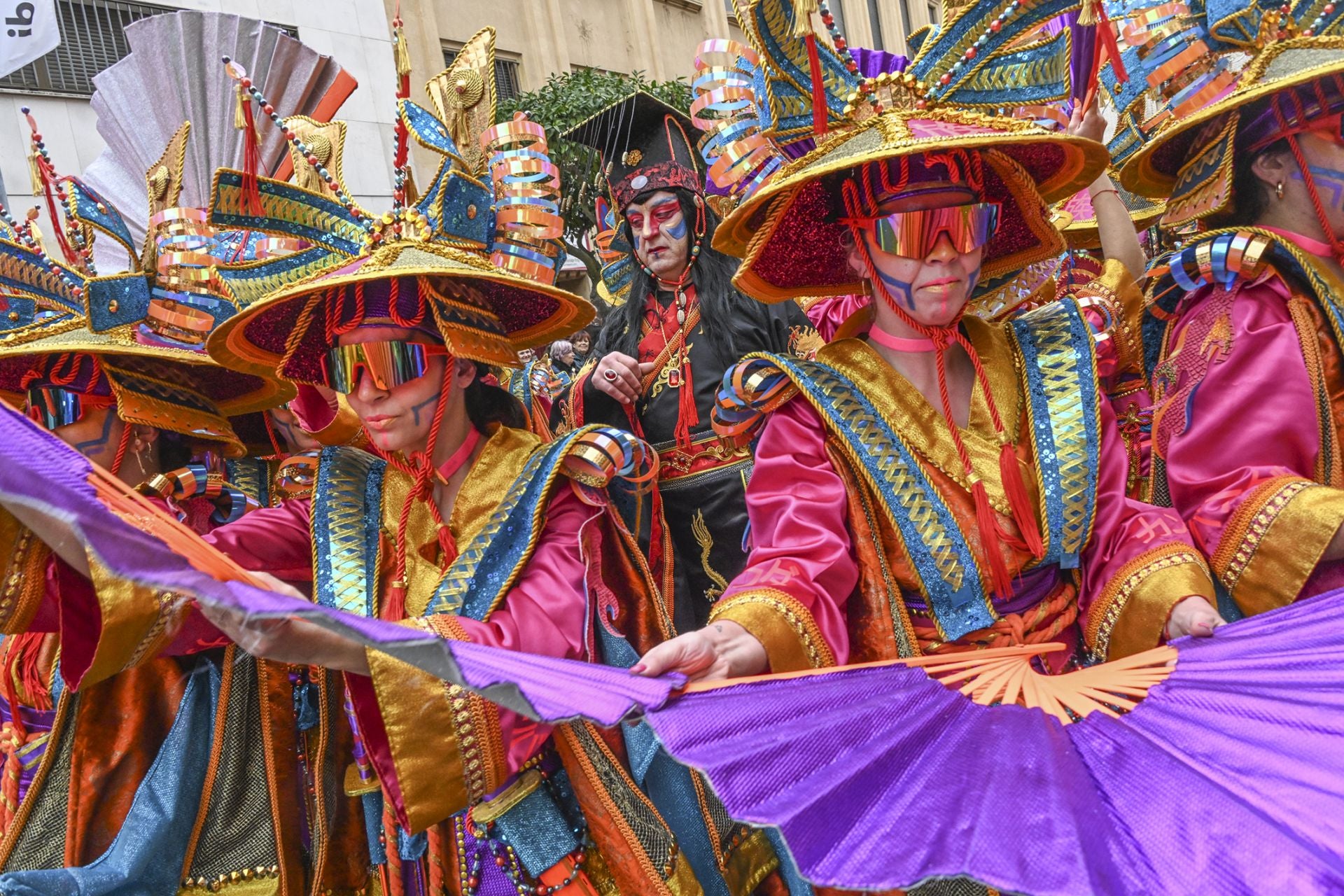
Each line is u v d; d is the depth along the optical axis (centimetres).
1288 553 181
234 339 200
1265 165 214
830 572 175
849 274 209
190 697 220
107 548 111
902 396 185
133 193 258
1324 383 200
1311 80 198
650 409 325
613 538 208
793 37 178
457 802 165
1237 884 112
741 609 166
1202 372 206
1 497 112
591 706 134
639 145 329
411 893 200
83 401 217
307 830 219
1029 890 109
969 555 176
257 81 238
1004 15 176
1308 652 146
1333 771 122
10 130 838
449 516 199
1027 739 140
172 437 237
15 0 679
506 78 1295
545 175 214
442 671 126
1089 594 185
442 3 1202
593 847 186
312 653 156
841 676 156
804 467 185
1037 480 182
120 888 203
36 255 227
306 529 216
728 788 127
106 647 169
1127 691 152
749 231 201
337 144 235
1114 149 277
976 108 182
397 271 176
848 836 121
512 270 208
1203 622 162
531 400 247
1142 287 239
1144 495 237
